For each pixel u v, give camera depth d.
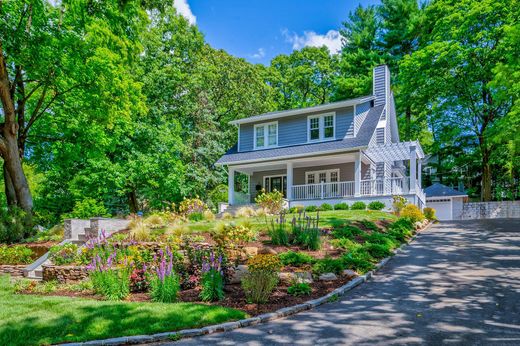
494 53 25.41
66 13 13.18
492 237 13.48
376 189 21.58
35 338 4.74
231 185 24.16
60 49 14.05
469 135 31.12
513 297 6.41
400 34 34.28
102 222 12.70
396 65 34.41
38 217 15.67
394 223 14.78
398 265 9.44
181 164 24.70
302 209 19.94
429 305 6.16
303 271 8.01
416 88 30.31
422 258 10.14
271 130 24.97
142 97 18.72
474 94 28.12
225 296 6.77
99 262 7.41
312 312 6.01
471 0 25.98
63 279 8.41
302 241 10.56
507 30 16.38
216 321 5.38
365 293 7.07
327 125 23.11
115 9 12.25
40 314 5.61
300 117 23.97
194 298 6.63
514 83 16.33
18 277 10.10
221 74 32.41
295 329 5.19
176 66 27.12
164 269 6.63
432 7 30.42
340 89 36.72
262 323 5.50
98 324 5.18
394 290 7.20
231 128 34.88
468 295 6.66
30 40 13.34
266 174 26.41
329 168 24.48
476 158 31.39
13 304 6.20
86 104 16.47
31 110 17.75
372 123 22.41
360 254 9.55
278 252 9.69
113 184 21.58
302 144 23.48
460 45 26.72
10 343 4.59
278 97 41.81
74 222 12.61
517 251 10.63
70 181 21.86
